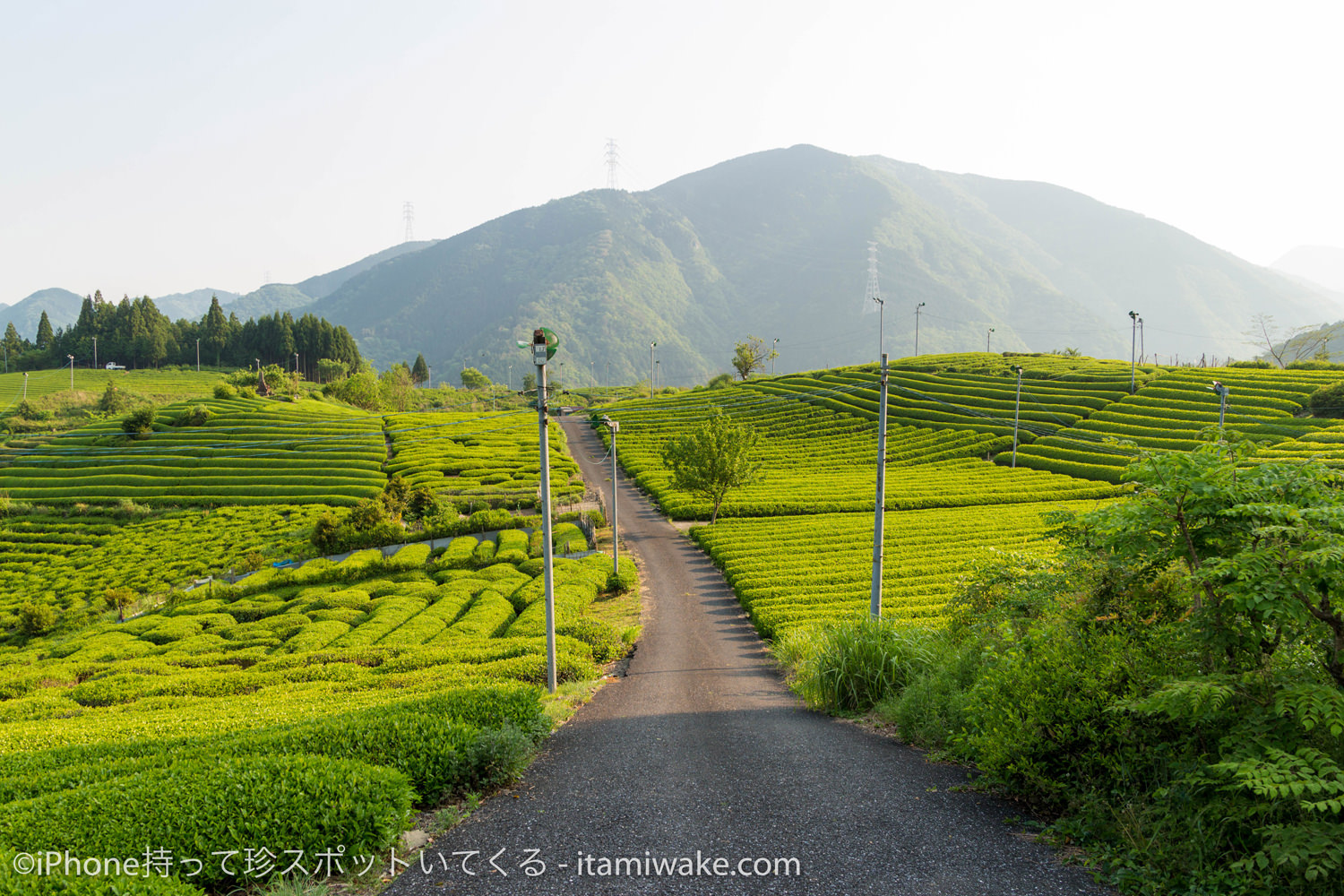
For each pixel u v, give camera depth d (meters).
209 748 11.68
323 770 9.11
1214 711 8.05
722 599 42.69
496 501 74.81
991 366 120.06
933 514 62.03
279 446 98.12
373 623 39.81
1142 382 95.06
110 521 74.69
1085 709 9.06
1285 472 9.18
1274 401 79.44
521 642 28.95
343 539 61.16
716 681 22.78
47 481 82.62
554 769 11.91
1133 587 11.23
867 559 47.16
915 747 12.63
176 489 81.31
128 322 190.62
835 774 10.98
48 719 24.81
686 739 13.79
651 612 39.88
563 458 96.12
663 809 9.75
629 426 113.62
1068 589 13.32
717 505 66.94
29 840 7.90
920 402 103.94
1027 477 74.62
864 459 88.88
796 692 19.55
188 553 64.88
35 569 63.50
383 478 85.75
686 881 7.67
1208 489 9.00
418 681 24.31
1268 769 6.71
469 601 44.47
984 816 9.07
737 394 129.25
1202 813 7.54
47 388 144.88
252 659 35.59
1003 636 14.34
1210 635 8.86
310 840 8.06
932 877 7.54
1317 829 6.54
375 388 159.75
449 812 9.84
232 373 175.38
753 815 9.40
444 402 179.38
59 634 49.28
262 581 51.97
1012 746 9.36
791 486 77.31
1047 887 7.27
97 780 11.23
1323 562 7.52
